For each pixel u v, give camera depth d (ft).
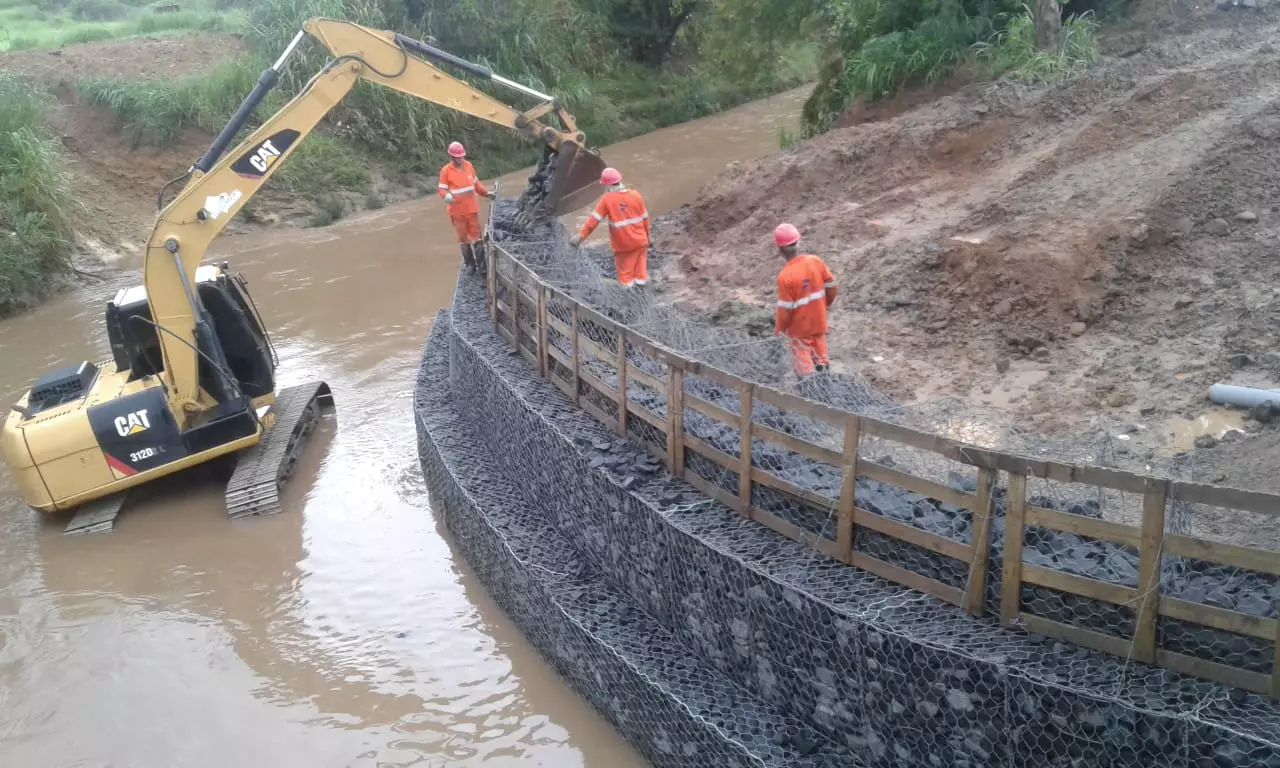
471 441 32.17
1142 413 25.77
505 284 32.91
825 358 27.89
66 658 26.04
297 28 81.92
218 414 32.68
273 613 27.50
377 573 29.14
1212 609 13.98
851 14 67.21
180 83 75.87
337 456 36.01
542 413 26.32
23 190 58.65
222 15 99.66
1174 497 13.96
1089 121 45.16
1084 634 15.29
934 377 30.37
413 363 43.70
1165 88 44.14
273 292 54.24
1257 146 36.58
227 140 32.30
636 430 24.16
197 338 32.04
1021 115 48.42
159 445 31.91
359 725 23.13
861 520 18.04
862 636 16.60
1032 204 38.63
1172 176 35.99
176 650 26.18
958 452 16.14
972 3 59.77
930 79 57.72
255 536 31.27
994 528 17.34
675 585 20.81
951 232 39.45
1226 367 26.99
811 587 17.63
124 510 33.27
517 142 86.79
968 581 16.52
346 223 70.49
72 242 60.75
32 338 50.29
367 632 26.58
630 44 112.06
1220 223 33.17
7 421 32.14
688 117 101.96
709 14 100.53
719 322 37.11
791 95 111.14
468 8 89.45
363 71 34.99
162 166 70.95
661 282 45.29
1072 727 14.46
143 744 22.93
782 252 27.14
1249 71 44.09
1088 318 31.42
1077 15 60.85
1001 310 32.94
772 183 52.39
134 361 33.42
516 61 92.43
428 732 22.76
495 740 22.36
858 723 17.22
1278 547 18.45
